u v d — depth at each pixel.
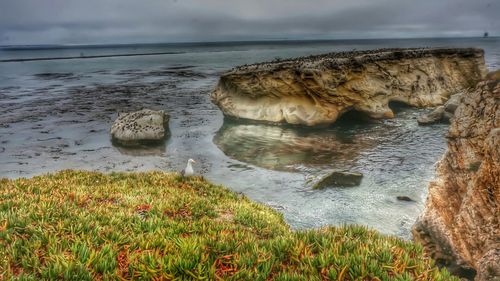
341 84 37.53
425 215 13.75
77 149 31.12
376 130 35.50
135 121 34.19
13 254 5.99
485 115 11.57
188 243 6.29
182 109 49.56
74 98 59.19
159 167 26.39
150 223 8.45
